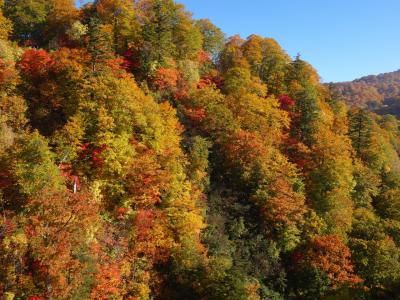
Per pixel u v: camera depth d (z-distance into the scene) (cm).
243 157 5406
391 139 10294
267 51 9138
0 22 6562
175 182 4406
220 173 5450
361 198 6419
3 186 3444
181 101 6197
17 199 3441
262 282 4291
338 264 4609
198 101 6084
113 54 6141
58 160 4047
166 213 4219
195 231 4241
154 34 6606
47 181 3434
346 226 5394
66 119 4884
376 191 6775
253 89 7256
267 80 8519
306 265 4597
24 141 3675
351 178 6081
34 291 2780
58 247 2795
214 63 9106
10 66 5038
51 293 2727
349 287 4381
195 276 3853
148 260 3859
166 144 4766
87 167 4162
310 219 5119
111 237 3734
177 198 4359
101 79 4912
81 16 7525
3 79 4747
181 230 4175
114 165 4109
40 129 4803
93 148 4419
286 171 5384
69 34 6706
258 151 5381
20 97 4756
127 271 3550
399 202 6506
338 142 6309
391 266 4744
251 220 4925
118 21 7075
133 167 4159
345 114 9181
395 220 6100
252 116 6231
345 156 6328
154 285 3819
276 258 4634
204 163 4959
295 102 7525
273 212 4825
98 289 3112
